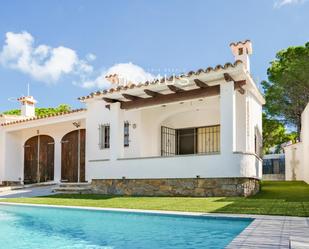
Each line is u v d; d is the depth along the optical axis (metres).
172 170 13.05
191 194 12.55
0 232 8.00
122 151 14.72
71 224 8.79
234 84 12.84
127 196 13.35
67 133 20.20
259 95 16.59
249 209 8.79
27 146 21.95
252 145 15.23
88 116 18.16
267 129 30.78
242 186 11.75
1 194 16.25
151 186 13.45
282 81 26.30
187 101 14.53
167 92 14.16
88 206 10.81
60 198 13.30
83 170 19.25
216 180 12.16
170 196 12.71
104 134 17.69
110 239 7.06
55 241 7.04
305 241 5.21
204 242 6.51
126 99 14.93
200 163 12.50
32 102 23.61
